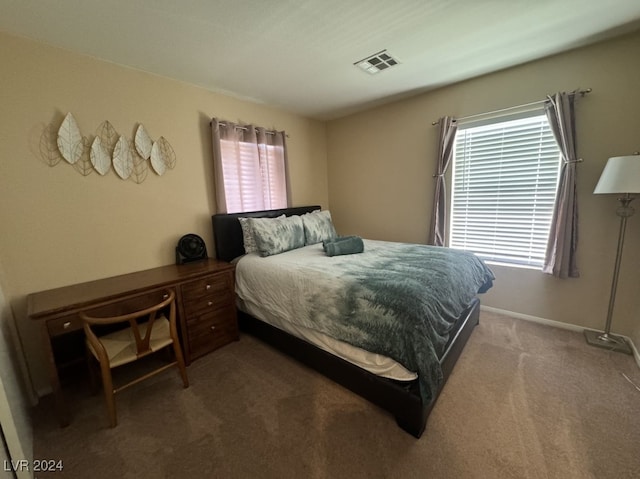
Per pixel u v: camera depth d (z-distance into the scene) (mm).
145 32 1737
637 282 2150
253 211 3092
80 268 2014
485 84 2607
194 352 2189
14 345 1719
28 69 1742
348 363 1735
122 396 1824
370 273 1909
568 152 2227
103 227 2105
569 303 2455
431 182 3104
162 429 1557
